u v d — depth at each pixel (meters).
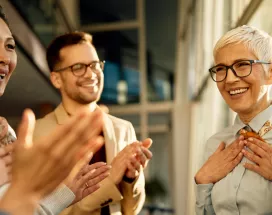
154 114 10.02
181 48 9.56
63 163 0.62
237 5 3.87
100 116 0.62
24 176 0.61
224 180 1.50
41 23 6.46
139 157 1.79
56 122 1.99
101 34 10.59
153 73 10.15
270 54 1.46
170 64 10.04
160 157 9.67
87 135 0.62
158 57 10.19
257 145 1.44
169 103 9.88
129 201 1.87
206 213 1.57
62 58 2.00
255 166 1.41
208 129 5.62
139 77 10.20
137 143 1.80
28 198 0.60
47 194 0.64
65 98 2.04
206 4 6.01
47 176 0.61
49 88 6.84
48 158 0.61
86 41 2.05
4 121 1.20
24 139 0.61
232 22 4.05
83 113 0.62
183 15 9.67
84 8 10.85
